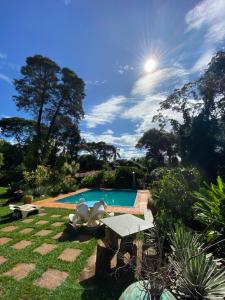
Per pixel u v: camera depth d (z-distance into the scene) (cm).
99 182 2053
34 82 2405
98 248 411
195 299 297
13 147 3053
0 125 3328
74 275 416
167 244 425
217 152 1736
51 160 2394
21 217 852
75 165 2303
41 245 561
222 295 290
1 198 1459
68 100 2547
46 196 1445
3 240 604
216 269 326
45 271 432
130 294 259
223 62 1806
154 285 249
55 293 362
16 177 2103
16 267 450
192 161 1761
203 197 486
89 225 680
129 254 406
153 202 755
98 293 362
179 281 305
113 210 970
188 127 1964
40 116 2473
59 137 2981
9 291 368
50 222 773
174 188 609
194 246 343
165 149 4109
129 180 2003
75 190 1781
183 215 567
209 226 404
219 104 1783
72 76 2483
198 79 1914
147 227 433
